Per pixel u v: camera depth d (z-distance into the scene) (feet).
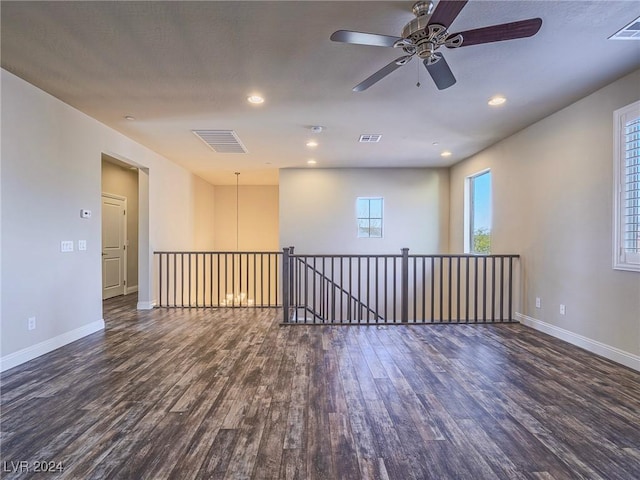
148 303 17.67
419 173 22.07
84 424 6.77
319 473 5.42
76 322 12.21
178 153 17.97
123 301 19.98
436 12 5.72
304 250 22.11
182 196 21.57
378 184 22.07
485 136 15.15
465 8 6.70
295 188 22.04
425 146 16.74
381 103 11.35
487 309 17.51
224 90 10.31
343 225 22.11
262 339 12.41
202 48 8.08
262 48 8.08
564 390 8.30
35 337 10.40
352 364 9.97
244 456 5.82
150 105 11.48
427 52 6.68
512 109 11.99
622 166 9.80
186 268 22.29
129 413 7.20
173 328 13.87
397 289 22.12
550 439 6.34
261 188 28.99
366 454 5.89
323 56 8.43
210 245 27.71
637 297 9.45
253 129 13.94
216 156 18.65
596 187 10.64
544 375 9.18
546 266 12.94
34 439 6.27
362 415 7.14
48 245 10.84
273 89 10.26
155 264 18.13
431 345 11.73
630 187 9.64
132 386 8.48
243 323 14.73
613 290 10.12
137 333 13.12
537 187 13.37
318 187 22.08
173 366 9.80
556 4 6.57
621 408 7.45
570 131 11.64
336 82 9.80
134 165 16.42
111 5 6.57
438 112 12.19
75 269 12.07
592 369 9.56
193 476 5.34
